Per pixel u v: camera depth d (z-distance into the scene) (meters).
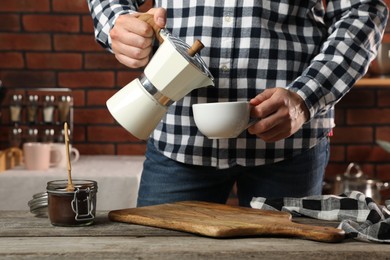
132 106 1.40
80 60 3.49
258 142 1.70
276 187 1.73
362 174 3.18
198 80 1.37
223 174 1.73
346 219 1.43
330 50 1.63
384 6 1.74
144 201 1.79
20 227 1.35
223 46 1.67
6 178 2.70
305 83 1.57
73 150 3.15
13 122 3.19
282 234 1.27
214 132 1.41
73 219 1.35
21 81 3.49
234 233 1.26
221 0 1.67
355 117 3.48
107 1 1.69
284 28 1.70
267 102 1.43
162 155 1.76
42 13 3.47
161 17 1.43
